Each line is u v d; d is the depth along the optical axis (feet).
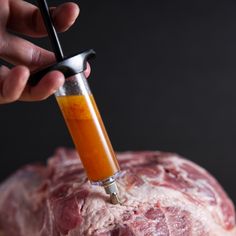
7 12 6.48
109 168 5.70
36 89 5.38
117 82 12.94
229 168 12.61
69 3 6.03
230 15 12.76
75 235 5.99
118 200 6.06
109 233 5.90
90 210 6.05
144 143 12.91
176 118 12.91
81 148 5.63
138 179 6.44
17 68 5.21
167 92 12.92
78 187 6.40
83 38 12.83
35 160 12.98
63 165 7.57
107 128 12.98
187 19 12.84
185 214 6.13
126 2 12.76
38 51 6.64
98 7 12.76
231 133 12.75
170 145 12.86
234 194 12.36
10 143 12.98
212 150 12.75
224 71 12.82
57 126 12.91
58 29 6.16
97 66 12.91
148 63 12.92
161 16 12.85
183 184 6.58
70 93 5.49
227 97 12.82
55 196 6.48
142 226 5.92
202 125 12.84
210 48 12.84
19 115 12.91
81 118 5.53
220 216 6.54
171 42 12.88
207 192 6.61
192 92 12.91
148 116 12.95
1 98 5.57
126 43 12.89
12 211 7.98
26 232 7.75
